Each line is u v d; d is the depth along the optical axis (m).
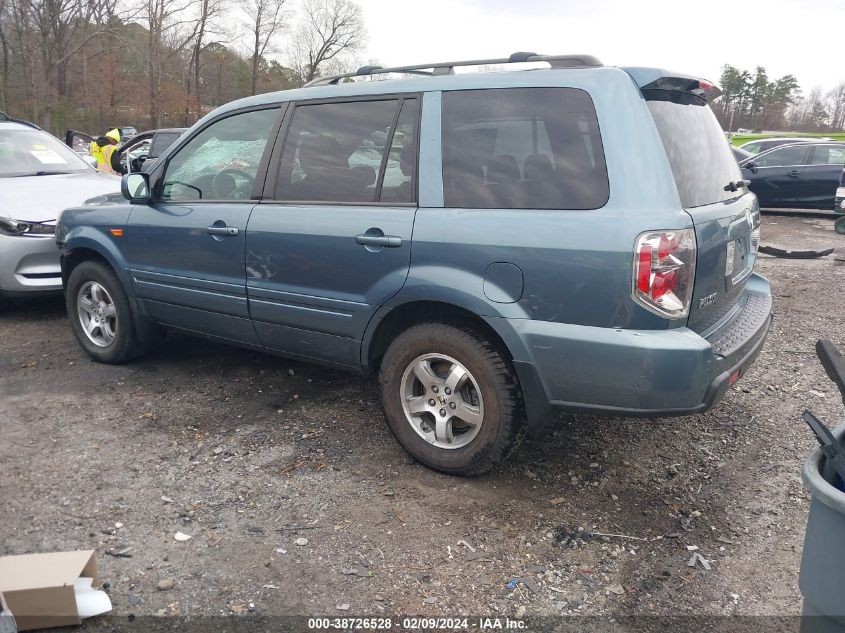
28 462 3.69
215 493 3.41
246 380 4.88
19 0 40.44
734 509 3.33
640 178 2.94
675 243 2.85
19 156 7.39
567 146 3.10
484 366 3.29
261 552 2.95
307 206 3.84
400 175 3.54
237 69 59.44
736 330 3.40
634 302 2.88
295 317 3.92
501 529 3.13
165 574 2.80
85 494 3.38
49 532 3.07
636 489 3.49
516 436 3.35
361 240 3.54
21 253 6.07
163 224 4.48
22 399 4.53
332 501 3.35
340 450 3.86
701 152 3.38
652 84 3.12
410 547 2.99
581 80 3.13
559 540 3.06
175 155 4.60
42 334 5.93
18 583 2.46
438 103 3.49
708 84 3.56
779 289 7.99
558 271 3.01
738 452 3.89
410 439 3.63
